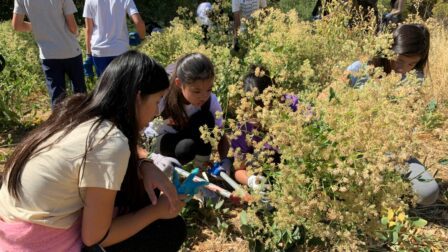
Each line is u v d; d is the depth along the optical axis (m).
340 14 5.21
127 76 1.83
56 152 1.79
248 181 2.71
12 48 5.21
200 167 3.31
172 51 4.95
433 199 3.01
